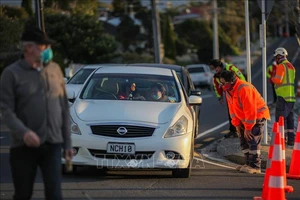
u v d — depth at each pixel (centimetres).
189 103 1917
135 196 1509
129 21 11731
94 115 1703
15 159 1021
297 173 1827
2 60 4928
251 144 1842
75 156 1666
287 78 2308
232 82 1805
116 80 1942
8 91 1002
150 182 1686
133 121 1672
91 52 7250
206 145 2477
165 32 11919
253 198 1509
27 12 7712
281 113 2314
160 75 1992
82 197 1486
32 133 978
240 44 14288
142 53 11550
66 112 1063
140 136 1662
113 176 1758
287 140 2330
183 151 1681
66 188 1585
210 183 1697
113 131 1664
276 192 1398
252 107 1778
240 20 14112
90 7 7994
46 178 1038
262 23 2273
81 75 2683
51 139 1023
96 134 1664
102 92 1891
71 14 7325
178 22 13900
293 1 3225
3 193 1531
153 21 7769
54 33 7175
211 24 13675
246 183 1709
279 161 1402
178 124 1703
